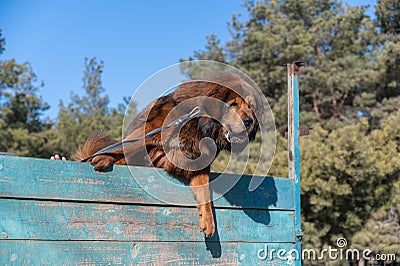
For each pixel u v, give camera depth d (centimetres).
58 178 366
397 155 1368
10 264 341
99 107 3825
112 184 387
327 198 1393
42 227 355
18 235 346
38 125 2520
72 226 366
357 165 1387
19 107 2394
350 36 2247
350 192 1366
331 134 1427
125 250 384
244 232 445
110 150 389
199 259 417
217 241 429
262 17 2394
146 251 393
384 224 1427
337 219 1470
